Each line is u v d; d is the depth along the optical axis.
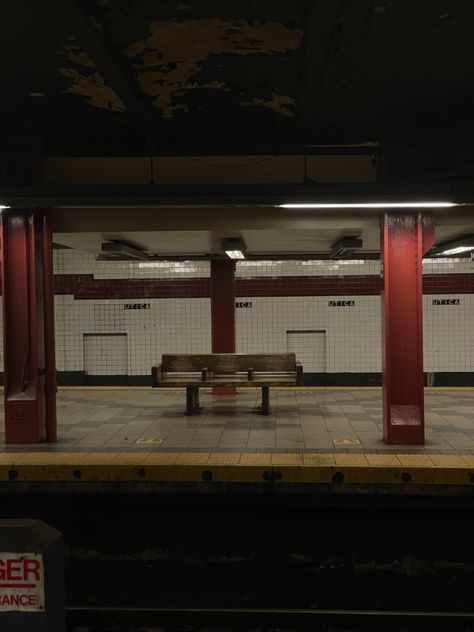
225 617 5.00
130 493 5.61
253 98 5.14
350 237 9.49
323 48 4.11
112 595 5.79
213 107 5.35
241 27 3.87
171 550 5.89
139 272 14.17
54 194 5.36
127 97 4.95
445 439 6.59
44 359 6.65
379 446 6.25
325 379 14.10
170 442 6.53
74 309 14.21
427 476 5.37
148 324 14.17
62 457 5.88
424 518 5.66
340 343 14.00
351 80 4.82
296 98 5.14
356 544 5.77
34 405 6.52
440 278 13.84
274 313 14.11
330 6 3.51
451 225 7.48
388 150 5.97
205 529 5.87
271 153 6.05
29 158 6.11
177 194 5.32
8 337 6.57
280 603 5.73
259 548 5.84
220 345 10.96
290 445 6.33
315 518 5.76
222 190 5.30
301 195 5.27
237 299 14.17
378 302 13.86
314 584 5.77
